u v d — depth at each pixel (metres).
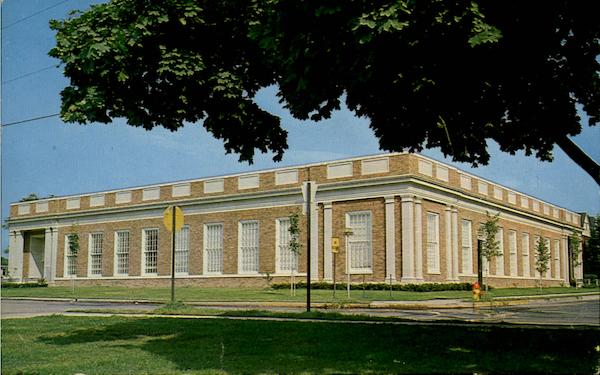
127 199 51.19
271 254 41.75
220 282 44.16
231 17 11.49
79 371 8.13
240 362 8.66
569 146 10.99
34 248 60.41
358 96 10.30
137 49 11.12
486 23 8.44
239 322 14.25
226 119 12.03
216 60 11.72
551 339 10.59
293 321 14.30
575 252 60.94
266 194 42.34
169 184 48.38
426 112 10.58
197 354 9.48
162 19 10.75
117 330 13.07
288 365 8.36
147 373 7.91
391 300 27.20
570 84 10.98
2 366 8.56
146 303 28.31
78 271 53.72
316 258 39.25
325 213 39.16
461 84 9.62
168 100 11.86
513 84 10.01
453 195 40.75
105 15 10.98
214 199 45.09
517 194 52.44
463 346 9.92
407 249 35.62
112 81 11.37
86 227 53.81
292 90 10.61
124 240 51.22
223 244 44.56
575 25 9.81
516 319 17.48
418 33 8.45
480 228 44.25
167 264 47.66
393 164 36.84
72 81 11.50
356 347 9.91
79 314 18.27
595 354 9.01
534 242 55.34
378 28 7.97
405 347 9.86
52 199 57.00
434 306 24.48
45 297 34.25
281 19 8.92
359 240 37.78
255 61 11.77
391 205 36.56
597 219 65.19
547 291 43.28
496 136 11.95
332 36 8.79
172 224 20.61
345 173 38.84
